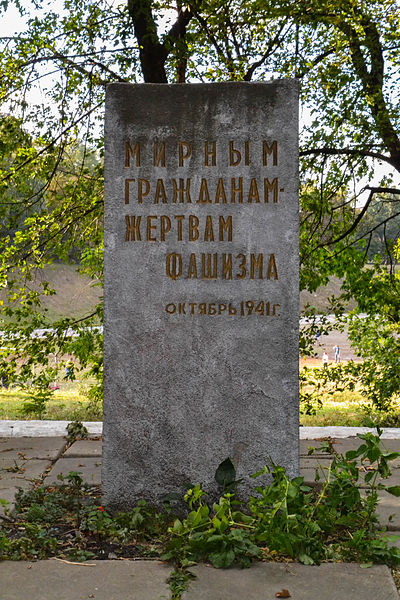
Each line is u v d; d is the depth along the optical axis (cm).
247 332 424
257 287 424
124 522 406
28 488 477
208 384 425
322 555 359
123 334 430
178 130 430
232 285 425
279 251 423
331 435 675
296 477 418
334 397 1485
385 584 323
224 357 425
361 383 1073
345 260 1073
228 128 428
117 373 430
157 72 969
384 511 433
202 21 1005
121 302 430
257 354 423
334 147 1028
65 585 319
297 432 420
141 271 430
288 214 423
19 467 537
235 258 426
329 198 1056
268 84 425
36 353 916
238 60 1009
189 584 321
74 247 1000
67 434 676
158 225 430
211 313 426
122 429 429
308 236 1051
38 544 373
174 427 427
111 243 432
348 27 988
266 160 426
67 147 944
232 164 427
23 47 877
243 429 423
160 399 428
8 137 873
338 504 401
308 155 1055
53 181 952
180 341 427
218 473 414
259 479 421
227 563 343
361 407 1185
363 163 1047
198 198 429
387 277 1088
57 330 922
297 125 424
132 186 432
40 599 302
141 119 432
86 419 902
